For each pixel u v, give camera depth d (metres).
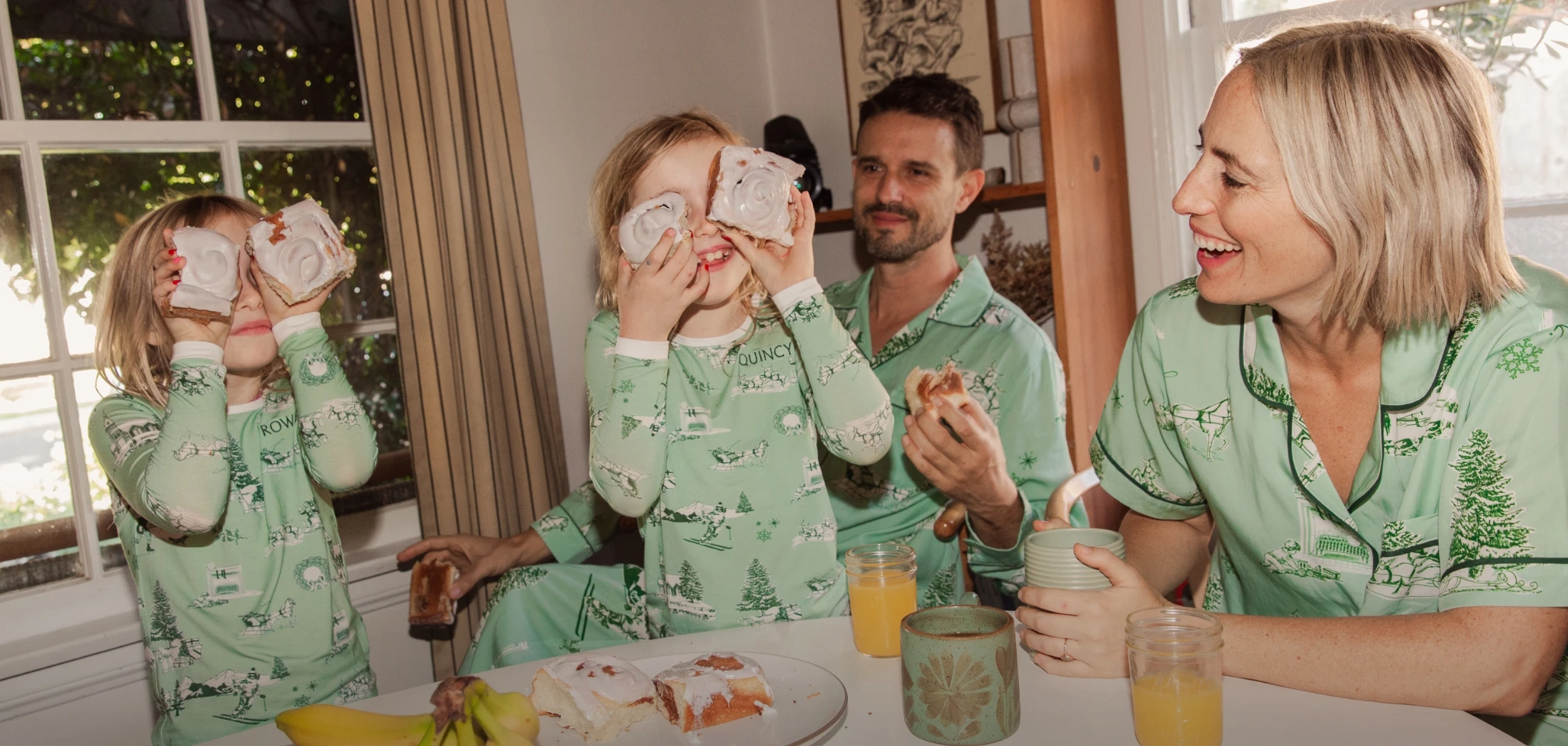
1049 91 1.92
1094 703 0.80
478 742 0.72
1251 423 0.99
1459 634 0.77
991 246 2.37
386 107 1.79
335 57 1.99
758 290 1.22
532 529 1.69
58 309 1.67
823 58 2.79
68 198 1.68
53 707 1.54
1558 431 0.80
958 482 1.31
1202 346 1.03
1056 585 0.87
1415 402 0.89
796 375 1.19
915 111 1.78
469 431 1.89
